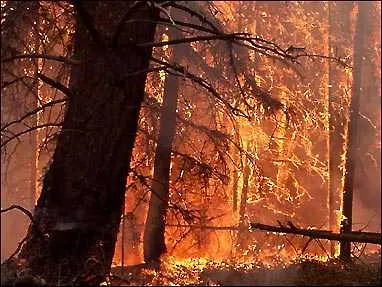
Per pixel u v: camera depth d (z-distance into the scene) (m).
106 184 8.73
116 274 9.58
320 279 9.77
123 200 9.03
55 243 8.57
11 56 8.86
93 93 8.75
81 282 8.48
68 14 9.88
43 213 8.70
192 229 13.32
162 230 13.40
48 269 8.52
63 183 8.70
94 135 8.71
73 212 8.62
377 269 10.50
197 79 9.48
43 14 9.52
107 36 8.71
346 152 14.26
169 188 13.30
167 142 12.76
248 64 11.33
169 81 12.53
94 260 8.55
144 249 13.38
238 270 11.16
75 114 8.77
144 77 9.06
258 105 11.45
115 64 8.72
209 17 11.37
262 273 10.57
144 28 8.91
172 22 8.17
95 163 8.69
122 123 8.80
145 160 12.57
